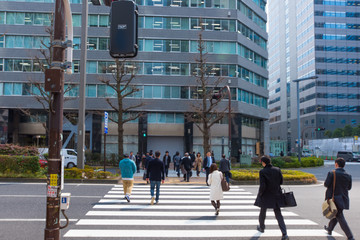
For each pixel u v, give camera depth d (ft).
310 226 23.62
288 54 327.67
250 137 131.44
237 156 117.50
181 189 44.06
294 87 311.88
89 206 30.01
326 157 199.11
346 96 274.57
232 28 122.72
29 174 50.93
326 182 19.80
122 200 33.71
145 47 118.32
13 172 51.03
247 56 128.57
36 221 23.59
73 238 19.51
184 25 120.88
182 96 117.19
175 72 118.21
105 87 114.42
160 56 117.91
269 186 20.17
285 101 330.13
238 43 123.34
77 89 113.09
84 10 56.08
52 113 13.78
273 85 364.99
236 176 51.88
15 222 23.25
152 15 119.34
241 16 125.90
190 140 115.24
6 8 114.73
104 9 117.70
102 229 21.71
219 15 122.21
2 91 111.86
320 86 273.54
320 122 271.08
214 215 27.02
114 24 12.58
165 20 120.26
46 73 13.56
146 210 28.58
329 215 19.38
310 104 281.33
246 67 125.70
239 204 32.65
